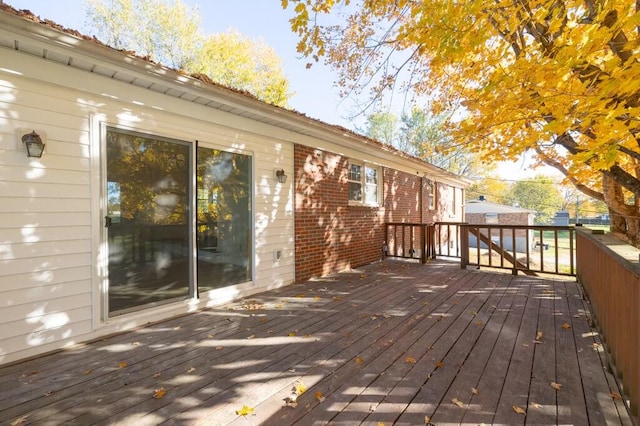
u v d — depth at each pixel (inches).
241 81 744.3
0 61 106.8
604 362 106.0
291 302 177.9
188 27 711.7
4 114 109.6
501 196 1165.7
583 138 134.6
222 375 99.0
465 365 104.6
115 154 136.4
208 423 76.9
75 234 124.3
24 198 113.2
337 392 89.5
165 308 151.3
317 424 76.3
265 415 79.7
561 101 102.1
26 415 79.7
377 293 195.5
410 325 140.6
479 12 103.1
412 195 403.9
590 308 154.5
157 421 77.7
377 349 116.9
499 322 144.0
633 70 73.7
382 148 301.1
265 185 206.7
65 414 80.2
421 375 98.3
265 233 205.9
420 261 311.4
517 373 99.2
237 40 732.7
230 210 185.5
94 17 646.5
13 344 110.0
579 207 1027.3
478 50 129.6
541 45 104.9
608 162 80.9
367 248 307.0
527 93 111.0
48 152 118.4
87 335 126.2
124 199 138.9
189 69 712.4
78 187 125.3
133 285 140.9
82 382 95.2
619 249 88.9
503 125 146.7
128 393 89.4
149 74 134.0
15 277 111.2
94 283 128.3
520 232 783.7
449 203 551.5
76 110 125.4
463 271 263.3
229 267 183.9
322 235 252.4
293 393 89.0
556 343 121.2
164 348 118.8
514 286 210.5
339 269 268.7
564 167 235.9
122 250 137.7
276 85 780.0
